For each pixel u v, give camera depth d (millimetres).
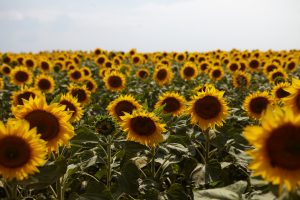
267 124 710
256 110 1700
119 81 2986
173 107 1809
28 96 2068
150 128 1309
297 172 691
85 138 1280
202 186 1393
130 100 1684
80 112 1626
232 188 1023
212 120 1422
